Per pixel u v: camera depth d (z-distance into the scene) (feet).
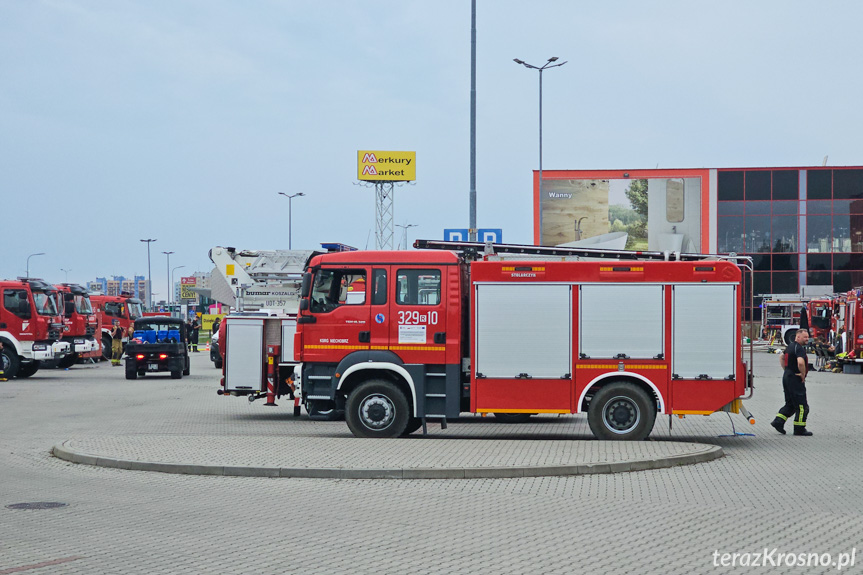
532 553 25.17
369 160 337.11
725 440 51.80
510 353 49.26
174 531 28.14
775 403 75.41
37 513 31.14
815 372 120.98
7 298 108.47
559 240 219.61
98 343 137.18
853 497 33.91
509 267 49.39
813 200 212.23
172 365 108.58
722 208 214.90
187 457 41.93
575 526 28.78
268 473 38.91
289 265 109.91
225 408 73.41
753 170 214.07
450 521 29.60
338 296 51.16
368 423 50.01
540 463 39.60
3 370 108.27
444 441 47.29
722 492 34.94
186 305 299.79
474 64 97.09
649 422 48.24
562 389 48.93
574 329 48.93
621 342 48.73
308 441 47.39
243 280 109.81
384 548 25.80
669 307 48.57
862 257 210.38
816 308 150.82
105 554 25.07
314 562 24.17
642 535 27.45
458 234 100.94
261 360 64.80
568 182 219.20
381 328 50.42
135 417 65.82
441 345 49.96
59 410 70.79
